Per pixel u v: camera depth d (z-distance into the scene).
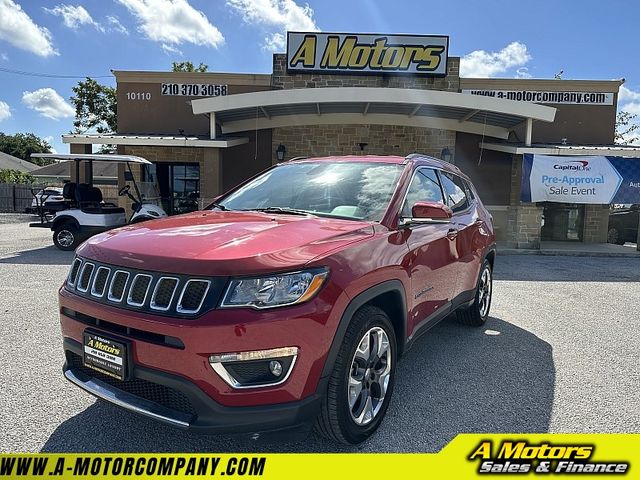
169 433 3.10
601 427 3.30
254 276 2.43
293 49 16.28
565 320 6.21
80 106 34.75
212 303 2.38
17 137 75.56
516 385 4.01
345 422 2.79
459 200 5.08
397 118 16.36
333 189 3.87
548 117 13.49
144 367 2.49
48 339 4.89
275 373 2.45
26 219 23.64
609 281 9.29
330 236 2.90
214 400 2.37
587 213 16.83
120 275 2.65
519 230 14.15
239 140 15.57
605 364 4.55
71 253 11.58
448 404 3.62
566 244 16.17
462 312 5.59
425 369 4.35
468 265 4.88
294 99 13.36
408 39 16.05
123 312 2.55
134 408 2.56
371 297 2.91
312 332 2.50
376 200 3.60
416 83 16.55
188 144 14.05
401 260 3.30
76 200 12.16
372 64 16.19
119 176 16.56
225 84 17.05
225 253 2.51
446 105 13.38
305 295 2.50
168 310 2.44
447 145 16.73
